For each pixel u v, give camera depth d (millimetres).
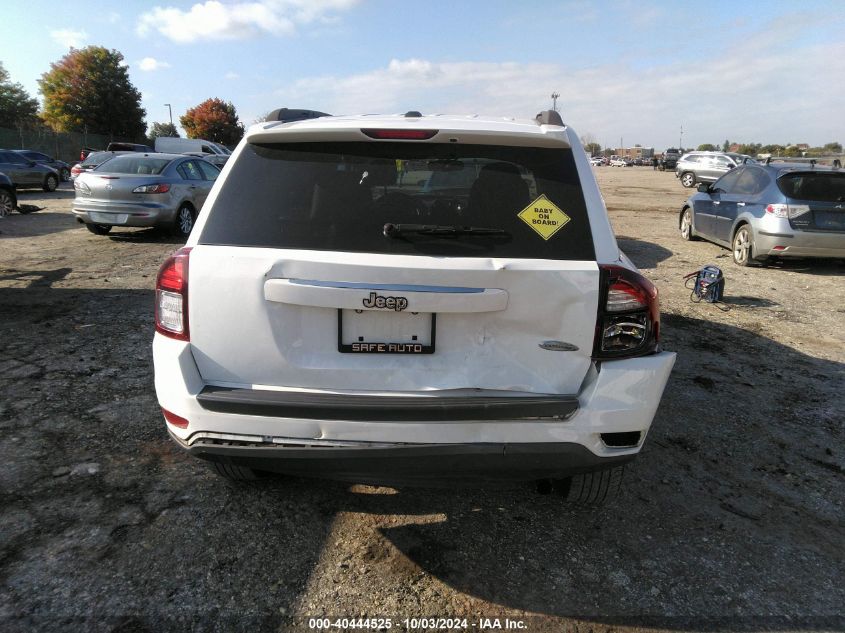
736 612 2312
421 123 2473
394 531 2754
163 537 2637
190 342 2365
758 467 3434
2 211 13422
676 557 2629
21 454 3271
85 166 18359
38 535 2613
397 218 2326
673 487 3195
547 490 3100
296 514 2848
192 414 2330
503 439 2254
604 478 2715
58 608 2213
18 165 20531
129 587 2334
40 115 61344
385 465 2285
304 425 2256
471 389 2287
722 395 4422
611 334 2291
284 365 2316
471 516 2889
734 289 7832
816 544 2758
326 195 2379
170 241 10695
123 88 61062
